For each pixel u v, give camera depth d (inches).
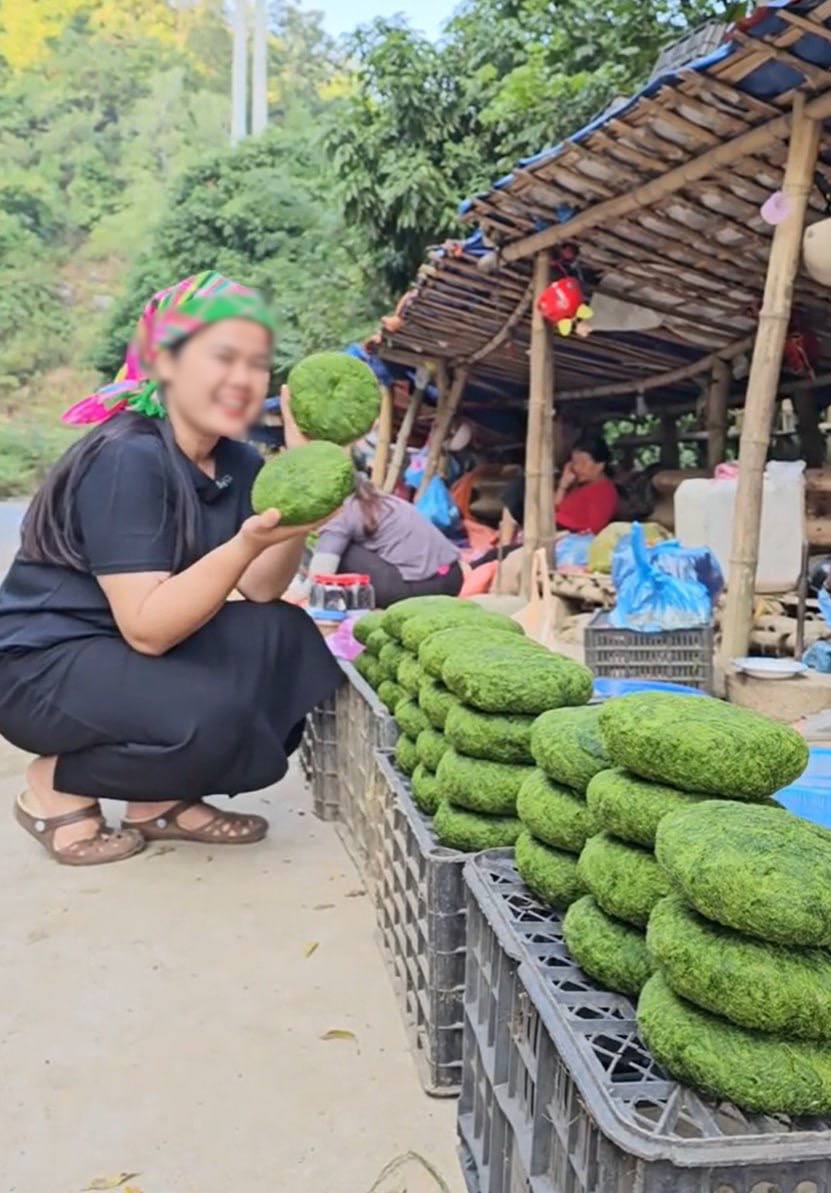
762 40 135.8
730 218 201.9
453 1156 65.7
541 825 61.6
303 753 151.1
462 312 301.1
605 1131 40.1
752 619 171.0
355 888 106.8
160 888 107.0
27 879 110.1
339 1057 76.4
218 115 1755.7
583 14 414.6
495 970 59.3
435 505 334.6
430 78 474.0
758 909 43.1
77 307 1571.1
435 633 88.0
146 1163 64.8
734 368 305.7
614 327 272.4
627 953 51.4
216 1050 77.1
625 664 157.1
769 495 187.9
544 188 196.9
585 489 297.4
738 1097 42.5
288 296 668.7
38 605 112.0
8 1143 66.7
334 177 531.8
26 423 1421.0
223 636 112.8
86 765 112.7
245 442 122.7
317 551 202.5
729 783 53.1
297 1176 63.8
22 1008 82.7
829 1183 39.6
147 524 105.8
